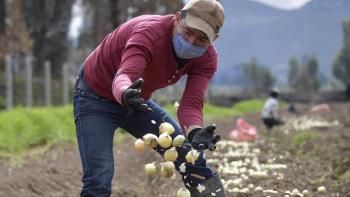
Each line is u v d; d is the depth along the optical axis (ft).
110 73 23.21
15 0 179.83
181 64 23.02
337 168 48.60
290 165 50.90
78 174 48.85
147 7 137.80
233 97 296.92
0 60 174.09
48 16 224.33
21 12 200.03
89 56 24.26
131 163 54.75
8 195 38.32
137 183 45.09
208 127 21.21
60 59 232.53
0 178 43.88
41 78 189.26
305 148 64.75
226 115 151.12
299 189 39.45
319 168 48.67
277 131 94.17
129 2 136.05
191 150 21.99
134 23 22.61
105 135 23.44
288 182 41.81
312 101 263.90
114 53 22.88
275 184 41.14
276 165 49.39
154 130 24.54
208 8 21.07
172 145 21.54
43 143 74.02
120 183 44.80
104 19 175.32
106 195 23.17
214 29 21.35
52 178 45.55
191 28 21.16
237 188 38.65
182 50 21.86
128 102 19.03
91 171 23.13
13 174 46.78
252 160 53.67
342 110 168.45
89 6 223.30
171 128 21.44
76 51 255.09
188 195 22.21
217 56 24.07
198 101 23.63
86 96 23.76
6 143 68.33
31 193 39.91
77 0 236.22
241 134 74.43
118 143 75.72
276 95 94.63
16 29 177.17
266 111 93.91
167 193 40.16
